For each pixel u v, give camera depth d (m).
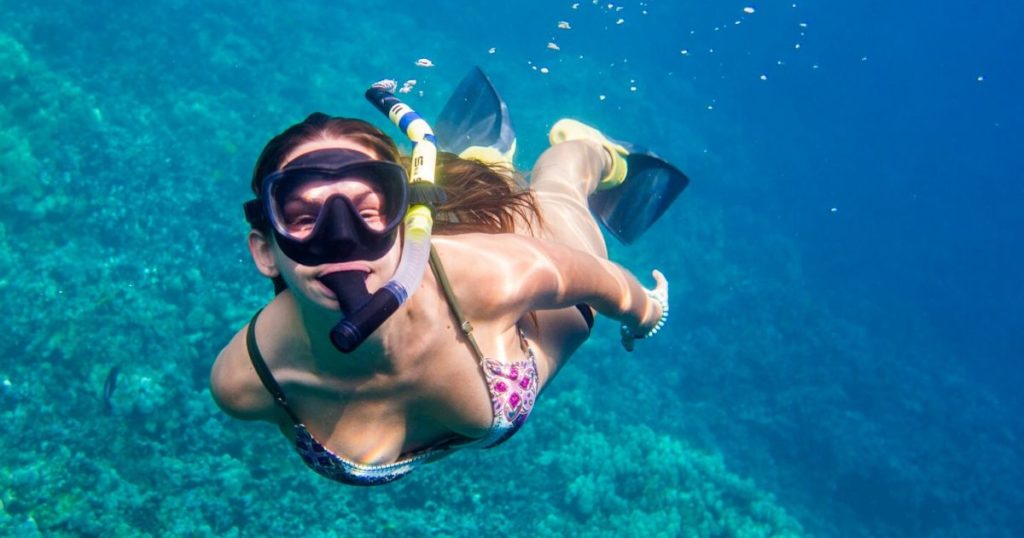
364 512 7.86
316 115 1.56
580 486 9.46
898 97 49.97
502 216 2.22
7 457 7.07
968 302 28.14
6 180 9.48
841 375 17.75
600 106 23.06
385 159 1.59
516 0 29.31
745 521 10.47
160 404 7.81
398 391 1.81
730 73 40.28
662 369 15.66
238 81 14.55
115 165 10.53
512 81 22.03
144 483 7.23
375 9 23.03
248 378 1.88
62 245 9.54
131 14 15.40
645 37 36.22
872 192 34.09
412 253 1.29
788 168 32.56
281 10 18.39
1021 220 36.88
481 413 1.93
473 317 1.85
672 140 24.14
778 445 15.40
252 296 9.59
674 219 20.28
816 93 44.47
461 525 8.12
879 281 27.38
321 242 1.26
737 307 17.95
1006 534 15.33
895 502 14.84
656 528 9.34
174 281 9.40
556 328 2.41
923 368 21.45
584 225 3.04
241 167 11.75
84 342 8.13
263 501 7.48
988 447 17.92
